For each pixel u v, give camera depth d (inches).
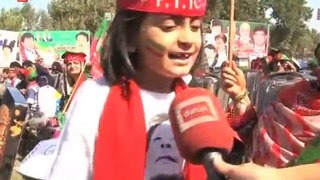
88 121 74.4
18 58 830.5
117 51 76.9
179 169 76.3
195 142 62.2
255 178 53.7
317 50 104.3
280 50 382.6
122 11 76.4
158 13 73.0
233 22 115.3
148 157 75.0
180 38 73.8
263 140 90.0
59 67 582.2
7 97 199.3
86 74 252.4
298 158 67.8
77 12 1424.7
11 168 205.2
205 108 64.6
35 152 184.4
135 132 73.5
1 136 198.2
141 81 78.5
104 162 71.9
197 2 73.9
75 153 73.9
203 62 82.4
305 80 91.0
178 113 65.5
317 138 66.9
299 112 86.1
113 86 76.0
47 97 370.9
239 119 103.0
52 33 807.1
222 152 62.5
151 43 74.4
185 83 80.3
